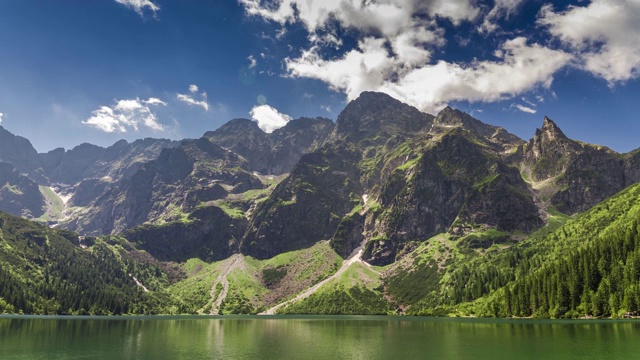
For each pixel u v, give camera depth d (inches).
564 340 6151.6
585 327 7716.5
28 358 5334.6
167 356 5551.2
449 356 5290.4
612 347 5433.1
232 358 5388.8
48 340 7012.8
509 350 5546.3
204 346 6510.8
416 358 5231.3
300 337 7815.0
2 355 5536.4
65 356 5497.1
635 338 6131.9
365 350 5999.0
